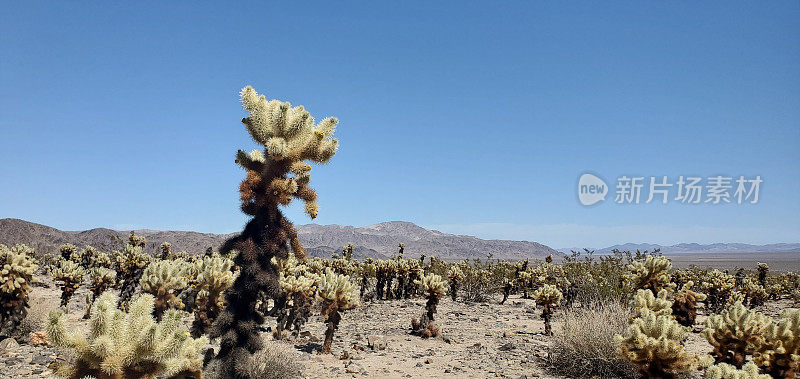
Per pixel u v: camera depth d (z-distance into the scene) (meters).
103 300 4.28
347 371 10.11
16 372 8.74
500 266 35.50
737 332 7.59
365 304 25.16
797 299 29.28
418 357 11.97
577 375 9.66
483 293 29.03
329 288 12.20
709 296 22.91
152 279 11.01
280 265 8.47
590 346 9.82
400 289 28.55
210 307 11.06
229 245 8.04
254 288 7.83
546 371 10.18
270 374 8.54
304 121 8.16
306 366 10.54
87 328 13.27
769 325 7.33
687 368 6.27
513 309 23.47
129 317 4.32
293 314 15.31
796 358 6.85
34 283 26.28
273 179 8.00
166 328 4.29
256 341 7.96
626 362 9.13
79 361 4.17
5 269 10.62
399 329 16.58
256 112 8.25
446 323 18.73
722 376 5.18
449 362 11.29
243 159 8.29
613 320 10.48
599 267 20.48
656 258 13.68
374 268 31.56
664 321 6.46
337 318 12.42
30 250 33.09
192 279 15.16
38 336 11.32
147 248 88.12
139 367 4.21
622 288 15.38
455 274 27.72
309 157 8.30
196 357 5.02
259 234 7.96
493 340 14.59
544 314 15.31
